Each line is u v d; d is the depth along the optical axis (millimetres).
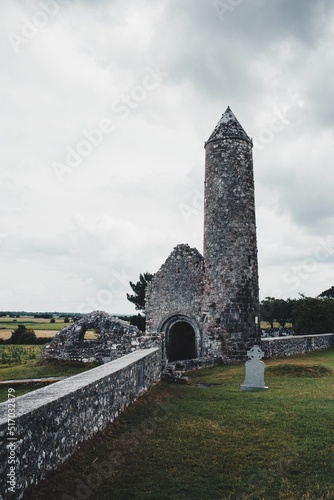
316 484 6148
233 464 7012
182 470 6777
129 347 20922
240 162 25812
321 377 16969
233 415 10180
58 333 21969
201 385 16047
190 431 8844
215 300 24828
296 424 9180
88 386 7707
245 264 24875
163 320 27859
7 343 40531
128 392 10680
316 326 41406
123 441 8148
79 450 7109
